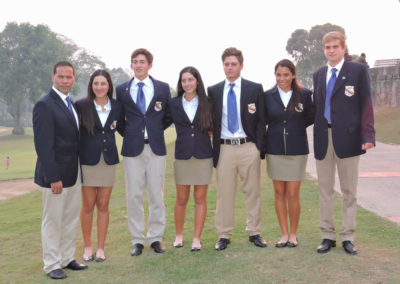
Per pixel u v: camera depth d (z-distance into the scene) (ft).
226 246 14.89
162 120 15.14
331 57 13.30
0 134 251.19
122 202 28.32
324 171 13.80
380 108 105.29
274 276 12.03
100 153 13.99
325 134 13.56
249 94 14.33
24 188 65.26
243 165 14.58
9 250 18.10
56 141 12.87
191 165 14.83
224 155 14.65
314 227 16.92
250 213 14.98
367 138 12.83
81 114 13.92
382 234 15.39
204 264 13.32
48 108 12.64
